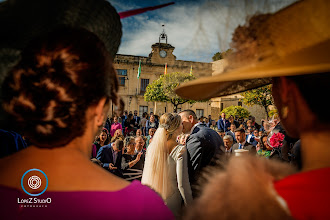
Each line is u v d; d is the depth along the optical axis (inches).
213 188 18.0
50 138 18.9
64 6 24.3
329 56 16.0
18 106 18.4
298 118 18.1
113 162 150.6
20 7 23.2
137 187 21.4
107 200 18.6
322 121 16.8
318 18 17.1
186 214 18.5
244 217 15.1
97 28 26.9
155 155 84.0
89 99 19.8
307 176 15.4
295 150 65.3
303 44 17.4
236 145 158.6
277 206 15.1
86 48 20.1
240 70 19.3
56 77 18.3
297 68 16.6
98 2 25.8
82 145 21.0
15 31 23.1
